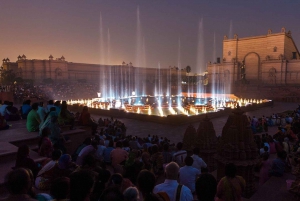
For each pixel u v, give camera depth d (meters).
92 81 81.69
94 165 5.84
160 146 9.55
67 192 3.32
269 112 33.22
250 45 79.19
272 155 10.81
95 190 4.06
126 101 50.81
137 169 6.18
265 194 6.23
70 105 33.72
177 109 37.38
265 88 61.38
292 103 48.16
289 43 75.81
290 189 6.12
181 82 98.50
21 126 11.74
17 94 37.81
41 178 5.38
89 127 12.12
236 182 4.38
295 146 12.03
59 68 72.25
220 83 77.88
